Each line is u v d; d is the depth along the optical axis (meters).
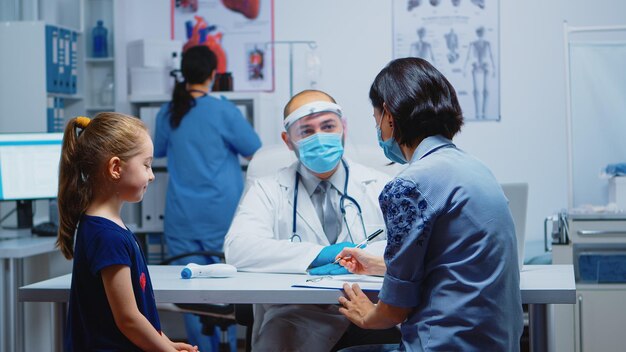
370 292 1.85
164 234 4.12
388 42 4.41
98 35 4.36
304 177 2.47
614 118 3.51
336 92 4.46
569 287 1.88
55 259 3.60
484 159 4.38
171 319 4.53
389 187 1.60
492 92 4.36
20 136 3.57
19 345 3.11
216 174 3.89
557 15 4.30
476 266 1.55
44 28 3.93
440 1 4.37
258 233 2.38
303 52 4.47
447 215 1.56
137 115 4.45
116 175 1.75
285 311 2.38
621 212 3.32
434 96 1.66
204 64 3.89
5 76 3.96
